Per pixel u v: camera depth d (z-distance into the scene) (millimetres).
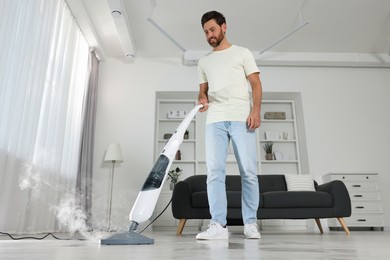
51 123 2920
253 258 648
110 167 4492
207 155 1766
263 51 4578
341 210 3047
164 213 4418
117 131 4656
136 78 4926
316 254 757
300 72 5172
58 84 3088
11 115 2127
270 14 4004
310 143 4898
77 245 1119
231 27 4273
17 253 750
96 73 4617
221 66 1841
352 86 5168
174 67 5039
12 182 2148
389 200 4699
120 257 657
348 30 4414
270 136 5258
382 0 3803
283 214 3074
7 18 2086
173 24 4195
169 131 5332
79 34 3906
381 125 5023
